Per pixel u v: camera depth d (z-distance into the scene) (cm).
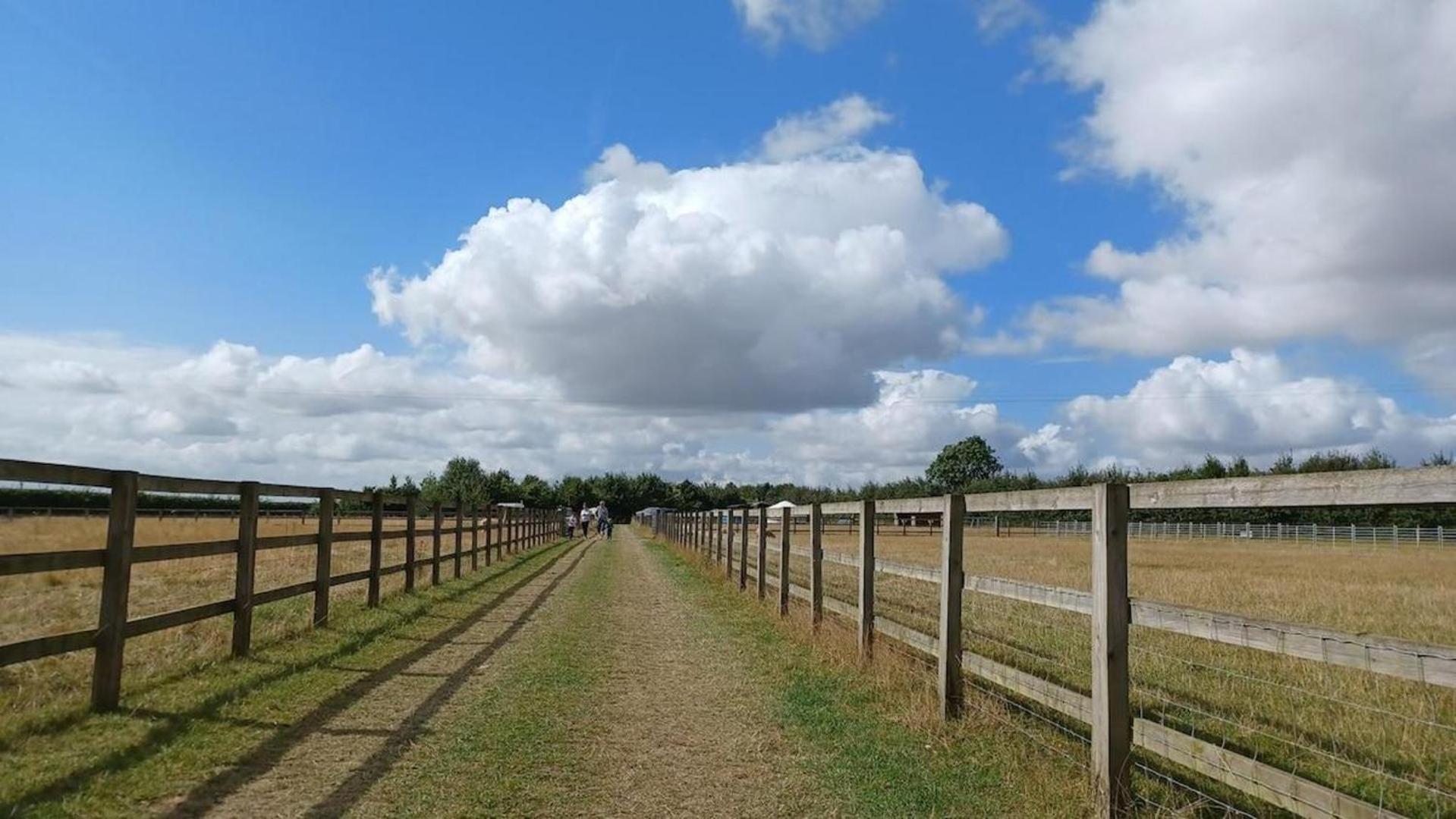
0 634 833
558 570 2214
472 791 493
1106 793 450
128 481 623
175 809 443
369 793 480
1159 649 873
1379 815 325
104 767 492
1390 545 4522
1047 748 568
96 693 602
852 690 770
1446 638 1025
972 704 657
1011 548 3659
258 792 475
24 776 468
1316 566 2720
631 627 1162
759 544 1475
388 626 1062
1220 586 1761
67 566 570
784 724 659
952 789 514
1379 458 4562
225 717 616
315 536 994
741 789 515
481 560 2311
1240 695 698
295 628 977
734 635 1091
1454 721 616
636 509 11988
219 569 1592
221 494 772
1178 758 429
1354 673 766
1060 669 772
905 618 1066
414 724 627
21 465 518
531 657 911
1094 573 471
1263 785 378
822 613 1041
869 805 489
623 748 592
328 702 682
